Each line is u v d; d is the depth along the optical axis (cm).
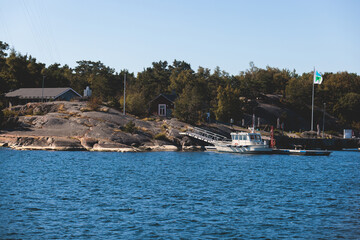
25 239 2073
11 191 3253
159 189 3528
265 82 16550
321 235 2219
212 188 3638
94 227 2292
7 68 12638
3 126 8031
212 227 2328
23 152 6638
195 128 8719
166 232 2220
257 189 3634
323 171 5241
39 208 2703
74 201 2947
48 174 4269
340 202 3095
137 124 8606
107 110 9162
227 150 7875
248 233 2228
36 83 12975
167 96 11094
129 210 2698
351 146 11212
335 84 16312
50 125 8112
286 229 2319
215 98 13162
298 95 15062
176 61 17075
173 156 6819
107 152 7119
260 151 7806
